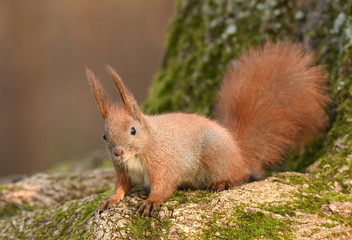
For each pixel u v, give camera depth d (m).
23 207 11.96
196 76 14.16
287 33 12.98
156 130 9.05
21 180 13.90
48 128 28.88
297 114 10.81
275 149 10.70
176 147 9.15
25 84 29.30
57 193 12.23
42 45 29.50
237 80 11.01
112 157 9.02
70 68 29.41
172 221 8.04
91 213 8.91
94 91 8.98
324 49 11.88
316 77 10.94
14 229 9.88
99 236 7.84
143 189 9.52
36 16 29.55
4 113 28.94
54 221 9.52
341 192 9.16
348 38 11.05
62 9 29.58
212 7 14.27
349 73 10.87
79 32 29.52
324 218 8.02
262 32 13.34
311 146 11.36
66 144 28.33
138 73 29.02
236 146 10.05
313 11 12.34
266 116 10.68
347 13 11.26
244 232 7.68
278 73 10.86
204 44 14.25
